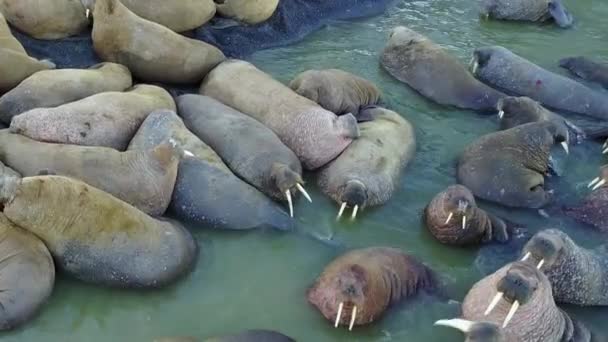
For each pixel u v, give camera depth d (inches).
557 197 310.2
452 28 458.6
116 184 256.7
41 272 223.3
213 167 275.4
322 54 402.9
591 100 376.2
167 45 327.9
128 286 236.8
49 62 317.4
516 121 346.9
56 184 229.3
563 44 451.2
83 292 236.5
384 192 294.8
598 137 348.2
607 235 289.1
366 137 310.5
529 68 388.8
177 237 245.1
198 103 309.1
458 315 242.1
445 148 336.5
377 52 414.3
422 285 252.5
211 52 341.4
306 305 241.8
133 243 234.4
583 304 256.1
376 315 233.0
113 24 320.2
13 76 301.6
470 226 269.1
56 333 222.1
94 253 232.5
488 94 368.8
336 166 298.0
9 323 216.4
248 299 242.5
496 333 199.0
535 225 292.0
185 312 235.1
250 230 269.7
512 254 275.6
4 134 265.7
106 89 304.7
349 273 228.4
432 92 374.9
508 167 303.7
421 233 282.7
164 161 262.4
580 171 328.5
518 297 208.1
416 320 239.3
